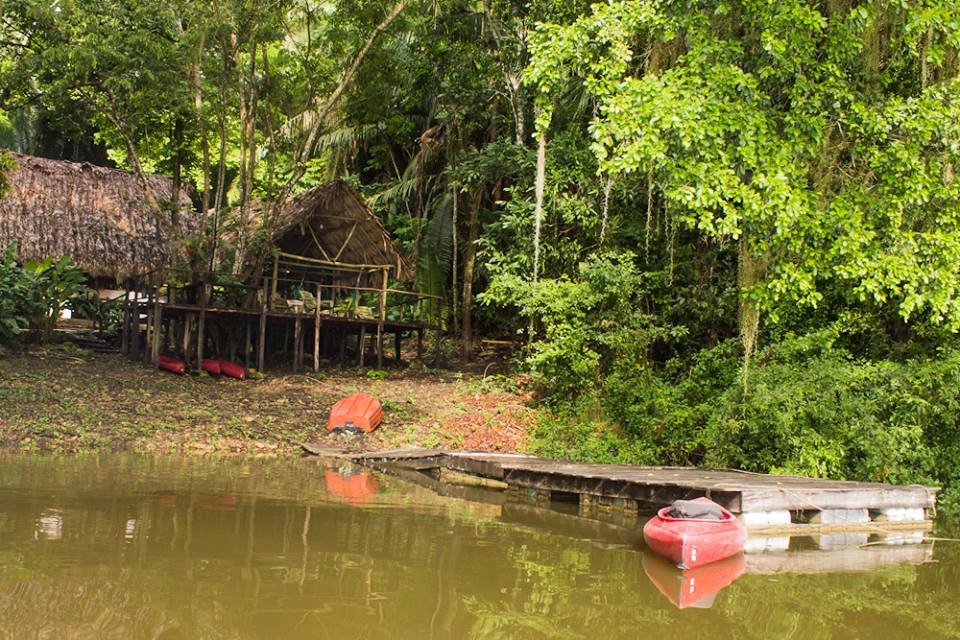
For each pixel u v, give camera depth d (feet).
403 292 65.41
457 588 20.12
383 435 48.16
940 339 44.24
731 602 20.27
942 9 35.70
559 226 60.08
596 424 48.16
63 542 21.68
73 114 60.34
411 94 68.74
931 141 39.27
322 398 53.21
